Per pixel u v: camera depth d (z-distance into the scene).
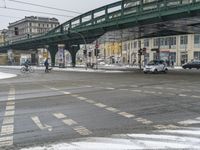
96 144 7.89
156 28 51.09
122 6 46.91
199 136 8.59
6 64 138.62
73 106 14.26
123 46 133.12
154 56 110.56
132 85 25.83
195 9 36.56
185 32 60.75
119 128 9.68
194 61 75.94
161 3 40.81
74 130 9.48
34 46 110.31
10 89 23.70
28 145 7.95
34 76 44.28
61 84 28.25
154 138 8.41
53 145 7.89
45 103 15.42
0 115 12.20
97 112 12.56
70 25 64.50
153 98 16.77
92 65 80.56
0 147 7.81
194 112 12.42
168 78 35.88
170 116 11.61
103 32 54.78
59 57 106.50
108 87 24.16
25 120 11.12
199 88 22.56
